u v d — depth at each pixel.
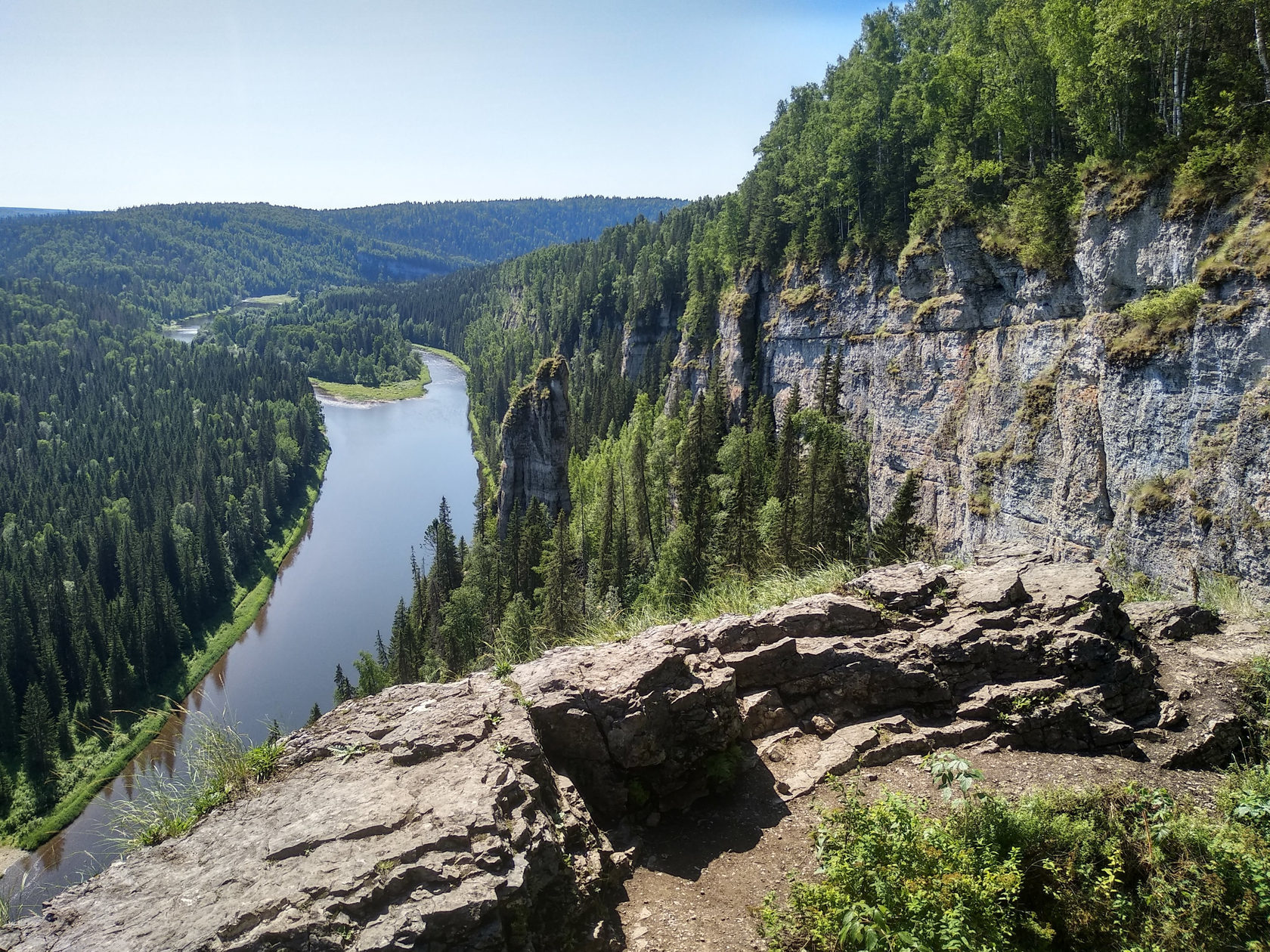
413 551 106.75
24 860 49.69
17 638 78.81
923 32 73.69
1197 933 7.82
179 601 89.38
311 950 6.62
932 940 7.37
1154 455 32.72
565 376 90.88
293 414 168.62
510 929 7.39
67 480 142.62
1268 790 9.76
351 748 9.77
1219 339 29.47
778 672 12.62
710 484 70.81
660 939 8.47
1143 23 34.50
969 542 47.75
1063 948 8.19
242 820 8.48
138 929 6.82
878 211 70.56
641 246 190.62
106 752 59.88
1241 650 14.20
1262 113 31.77
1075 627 13.09
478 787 8.49
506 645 18.53
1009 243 46.88
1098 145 39.19
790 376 84.88
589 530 79.75
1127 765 11.31
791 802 10.68
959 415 52.72
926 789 10.66
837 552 47.88
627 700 10.45
